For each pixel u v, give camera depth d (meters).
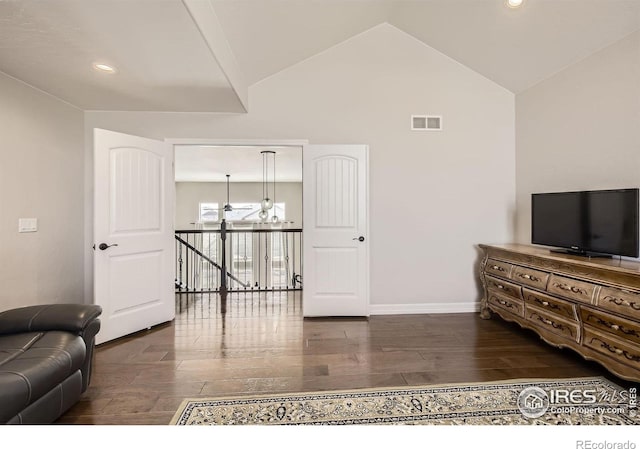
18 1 1.61
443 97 3.60
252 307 3.82
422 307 3.61
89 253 3.31
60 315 1.86
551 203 2.84
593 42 2.66
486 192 3.65
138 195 3.03
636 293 1.84
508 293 3.00
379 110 3.54
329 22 3.01
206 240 9.02
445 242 3.62
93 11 1.70
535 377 2.13
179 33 1.92
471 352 2.53
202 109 3.32
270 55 3.10
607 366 2.01
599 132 2.70
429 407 1.80
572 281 2.27
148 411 1.77
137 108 3.28
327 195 3.45
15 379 1.33
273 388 2.01
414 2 3.03
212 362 2.37
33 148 2.73
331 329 3.07
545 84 3.25
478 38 3.14
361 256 3.46
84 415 1.73
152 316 3.13
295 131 3.49
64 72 2.45
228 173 7.80
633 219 2.17
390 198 3.57
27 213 2.68
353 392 1.95
